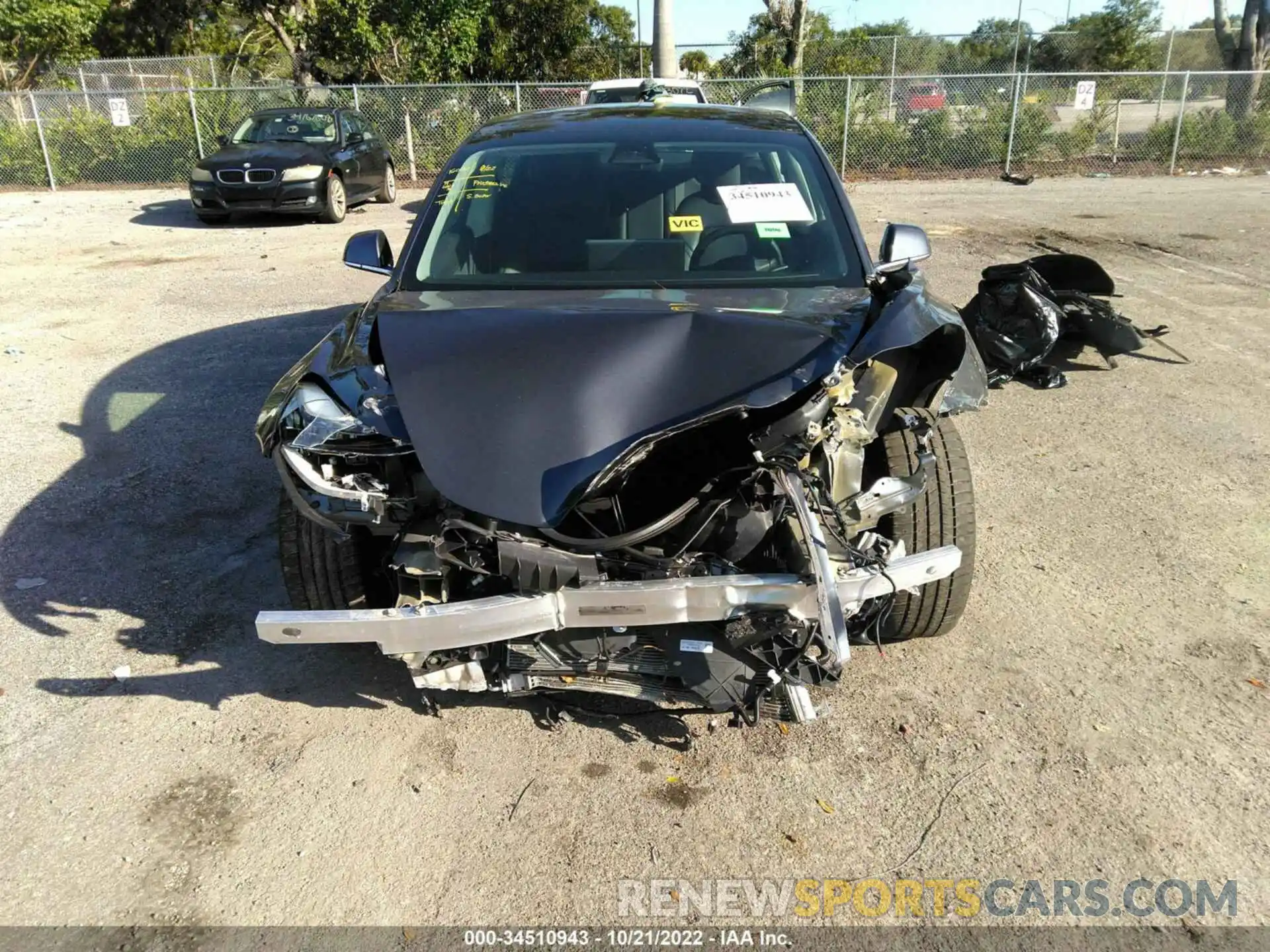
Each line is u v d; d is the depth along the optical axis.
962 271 9.67
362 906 2.51
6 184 18.72
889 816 2.79
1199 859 2.61
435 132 19.44
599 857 2.66
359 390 2.80
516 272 3.49
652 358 2.73
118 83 24.12
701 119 4.22
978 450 5.38
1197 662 3.45
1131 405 6.03
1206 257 10.36
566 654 2.84
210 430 5.78
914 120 19.73
